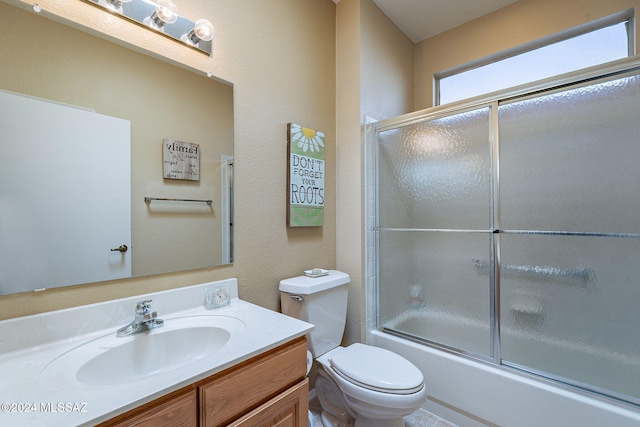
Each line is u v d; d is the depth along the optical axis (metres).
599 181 1.33
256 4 1.46
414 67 2.44
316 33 1.81
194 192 1.22
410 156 1.88
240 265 1.38
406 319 1.88
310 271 1.64
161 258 1.12
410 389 1.19
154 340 0.95
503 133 1.55
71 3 0.94
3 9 0.83
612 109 1.29
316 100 1.80
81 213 0.94
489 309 1.58
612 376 1.30
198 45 1.23
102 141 0.99
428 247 1.81
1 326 0.78
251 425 0.82
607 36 1.76
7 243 0.82
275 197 1.54
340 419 1.52
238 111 1.38
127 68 1.05
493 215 1.57
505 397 1.39
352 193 1.87
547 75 1.96
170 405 0.67
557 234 1.42
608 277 1.32
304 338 1.00
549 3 1.88
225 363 0.76
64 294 0.91
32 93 0.86
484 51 2.12
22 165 0.84
